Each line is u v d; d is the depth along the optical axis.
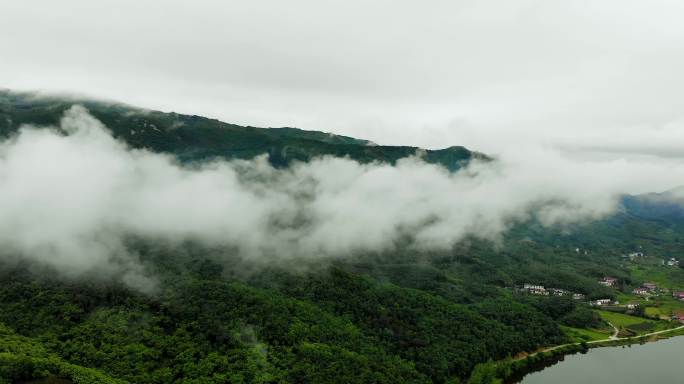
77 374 169.12
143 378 177.38
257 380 184.50
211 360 191.50
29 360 169.75
